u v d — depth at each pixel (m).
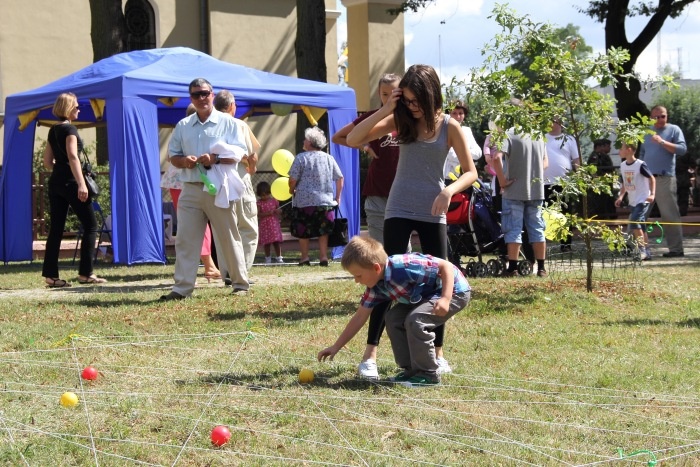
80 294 8.88
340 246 12.66
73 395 4.49
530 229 10.07
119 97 11.04
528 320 7.12
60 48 19.97
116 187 11.03
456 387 4.87
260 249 16.47
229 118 8.38
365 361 5.05
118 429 4.07
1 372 5.18
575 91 8.17
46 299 8.39
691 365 5.56
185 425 4.14
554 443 3.93
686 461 3.69
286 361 5.51
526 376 5.20
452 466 3.60
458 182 5.11
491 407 4.50
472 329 6.66
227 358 5.61
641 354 5.87
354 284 9.38
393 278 4.79
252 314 7.30
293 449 3.81
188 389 4.81
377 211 7.79
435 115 5.14
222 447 3.84
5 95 19.33
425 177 5.24
